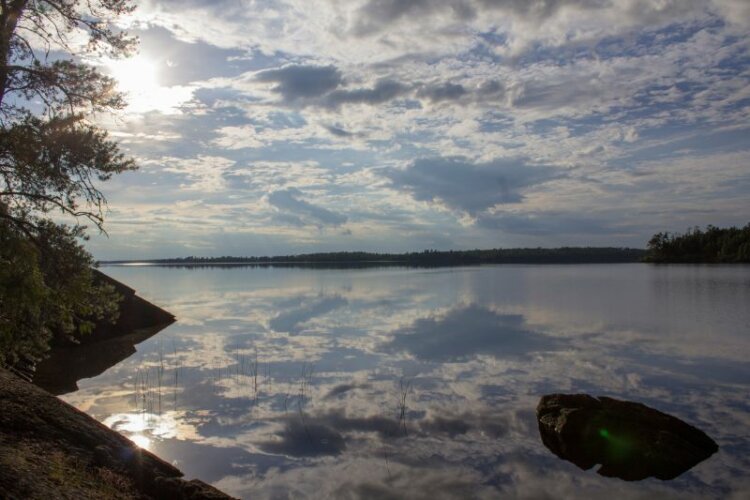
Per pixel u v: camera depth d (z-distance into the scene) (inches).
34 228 491.8
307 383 725.9
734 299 1899.6
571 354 919.7
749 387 699.4
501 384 717.3
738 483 432.5
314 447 494.3
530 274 4244.6
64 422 385.7
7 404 378.9
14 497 262.2
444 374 775.7
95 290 531.2
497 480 431.5
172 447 493.4
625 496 410.0
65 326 513.0
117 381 754.2
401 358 894.4
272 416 582.2
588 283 2910.9
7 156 457.4
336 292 2475.4
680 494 415.8
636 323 1315.2
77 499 287.1
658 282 2898.6
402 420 567.8
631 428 499.2
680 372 783.7
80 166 487.2
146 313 1337.4
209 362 880.9
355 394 669.3
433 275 4269.2
